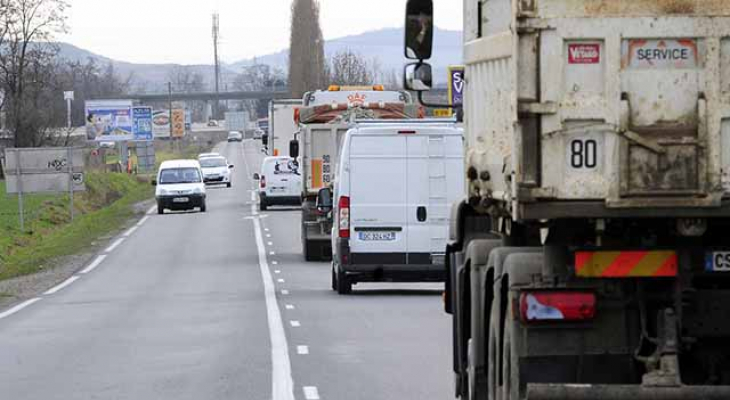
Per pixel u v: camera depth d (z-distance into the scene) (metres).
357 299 48.12
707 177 16.41
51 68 177.88
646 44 16.53
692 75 16.48
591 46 16.55
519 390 17.36
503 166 19.08
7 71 173.12
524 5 16.58
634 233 17.11
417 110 74.19
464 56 22.52
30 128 172.12
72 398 26.81
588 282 17.22
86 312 47.31
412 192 48.38
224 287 56.12
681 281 17.03
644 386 16.64
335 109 73.50
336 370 29.83
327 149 69.12
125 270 69.88
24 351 35.72
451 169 48.38
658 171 16.45
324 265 67.94
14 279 69.31
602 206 16.50
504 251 19.06
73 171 118.69
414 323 39.47
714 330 17.25
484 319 20.80
